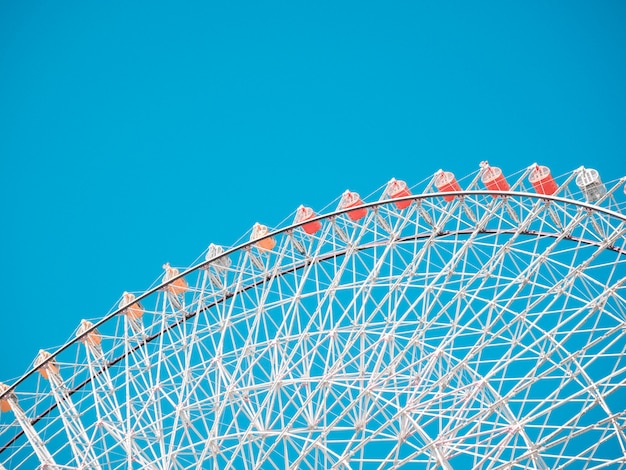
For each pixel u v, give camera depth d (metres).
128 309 66.69
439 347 59.62
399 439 58.03
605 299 57.44
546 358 58.00
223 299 66.25
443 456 57.28
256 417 59.84
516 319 59.69
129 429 61.75
